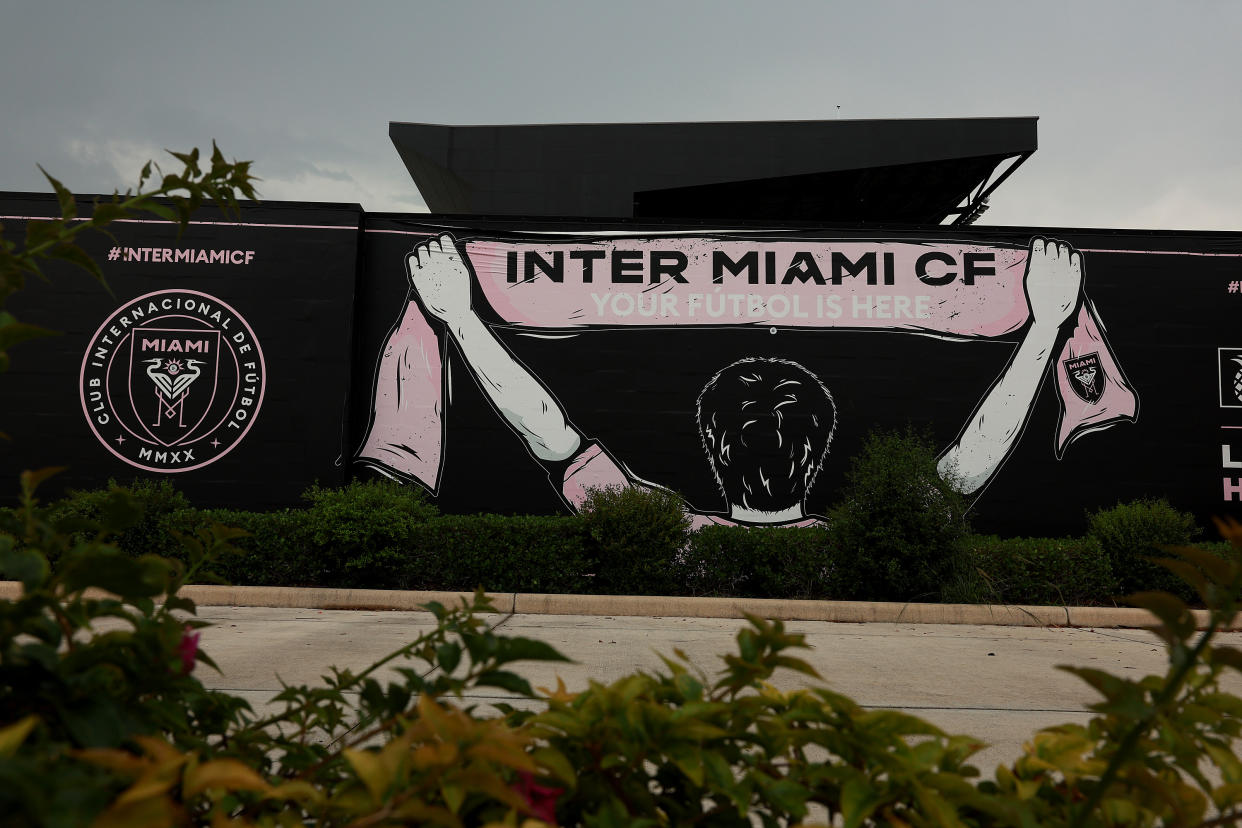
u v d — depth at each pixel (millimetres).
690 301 12398
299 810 979
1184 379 12266
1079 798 957
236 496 11422
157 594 849
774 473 12094
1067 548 9609
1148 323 12367
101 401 11445
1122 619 8727
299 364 11688
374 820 662
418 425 12031
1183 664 722
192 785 653
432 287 12258
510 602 8727
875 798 852
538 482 12023
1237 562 706
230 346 11672
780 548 9695
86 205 11727
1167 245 12492
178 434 11477
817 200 20875
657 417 12180
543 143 18531
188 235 11812
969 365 12328
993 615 8719
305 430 11578
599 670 5352
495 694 4379
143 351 11570
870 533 9164
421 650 1187
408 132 18359
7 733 557
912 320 12391
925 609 8727
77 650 863
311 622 7535
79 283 11602
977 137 18156
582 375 12234
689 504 12023
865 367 12305
